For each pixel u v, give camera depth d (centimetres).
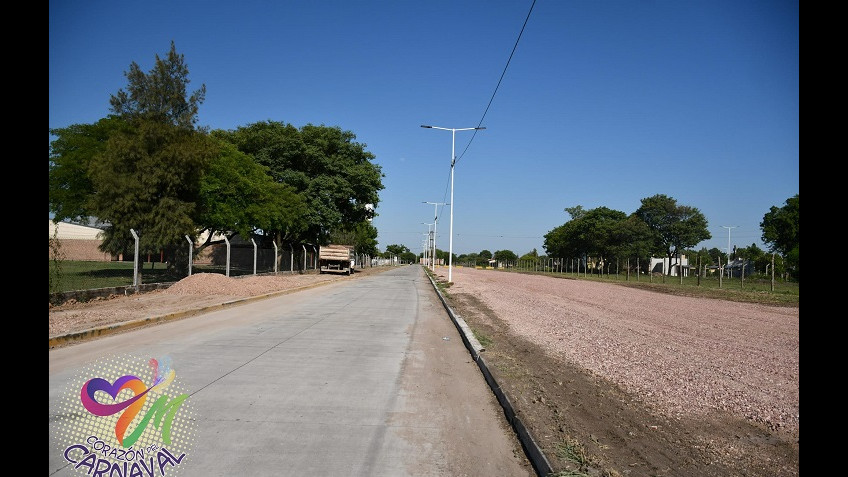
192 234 2273
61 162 2553
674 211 7962
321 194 4294
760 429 542
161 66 2164
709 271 7344
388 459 466
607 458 456
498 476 443
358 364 851
